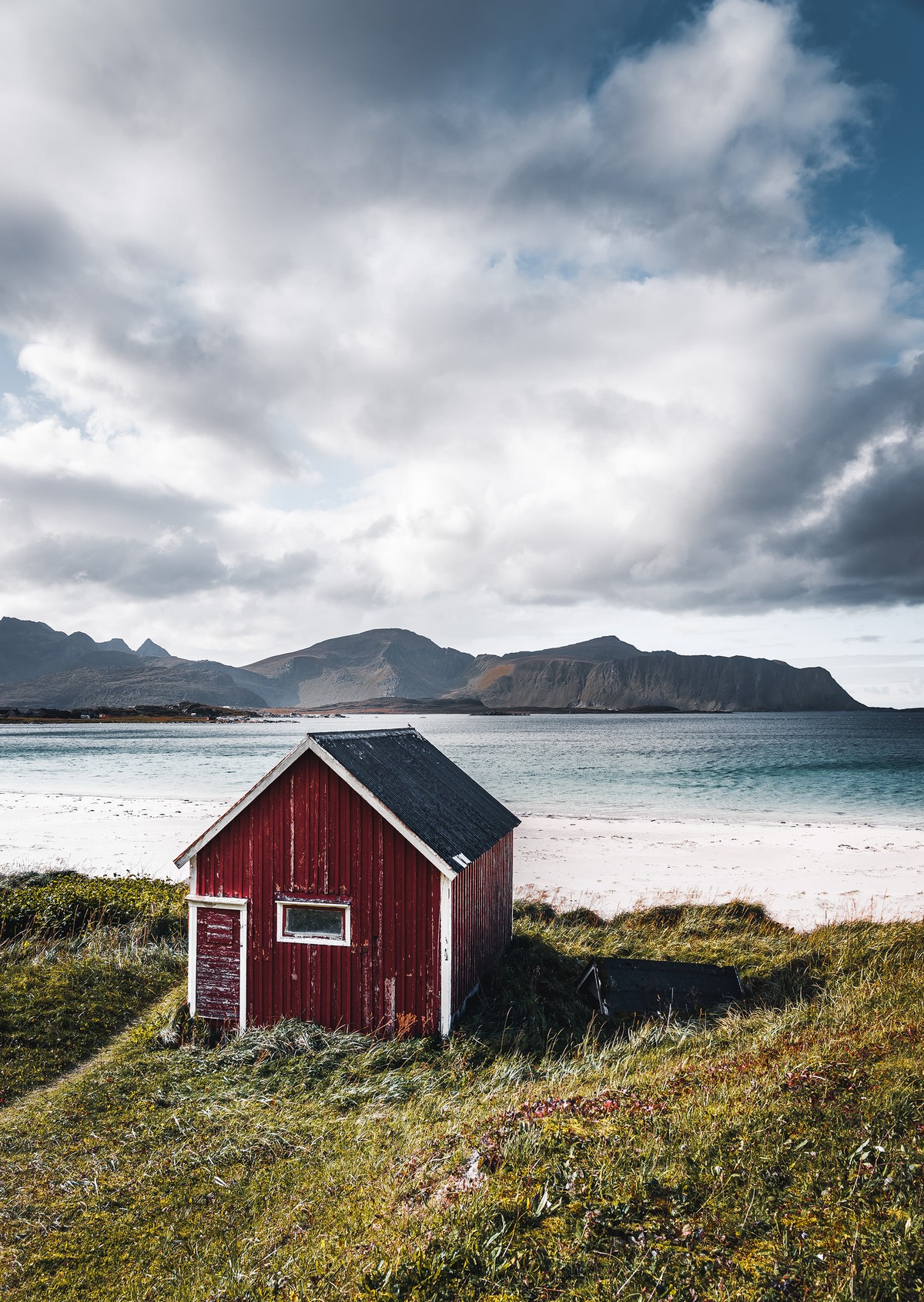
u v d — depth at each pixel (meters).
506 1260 5.56
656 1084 8.84
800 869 29.33
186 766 86.50
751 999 13.61
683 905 21.28
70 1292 6.58
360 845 13.03
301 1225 7.09
